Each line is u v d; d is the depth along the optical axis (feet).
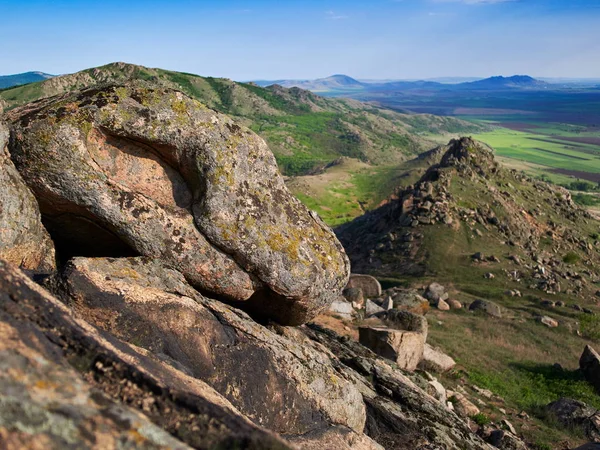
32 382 14.92
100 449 13.85
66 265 29.43
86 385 16.02
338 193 643.04
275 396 34.04
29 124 31.30
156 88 35.65
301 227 39.45
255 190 37.29
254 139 37.86
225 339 33.30
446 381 80.28
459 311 156.15
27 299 20.10
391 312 93.09
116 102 33.83
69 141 31.81
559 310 173.68
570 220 318.65
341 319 94.38
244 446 18.11
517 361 105.91
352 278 142.92
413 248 244.42
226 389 32.30
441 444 43.83
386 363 60.29
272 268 37.37
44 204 33.50
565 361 112.78
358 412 39.52
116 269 31.07
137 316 29.86
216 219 35.53
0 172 29.48
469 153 328.29
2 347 15.88
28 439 13.10
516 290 194.39
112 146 34.42
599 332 146.20
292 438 32.73
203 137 35.47
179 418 18.35
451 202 273.54
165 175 36.50
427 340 107.65
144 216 33.96
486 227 260.83
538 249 256.11
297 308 40.55
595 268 263.08
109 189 33.06
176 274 34.01
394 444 42.42
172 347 30.71
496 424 66.33
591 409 73.20
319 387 36.60
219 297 38.70
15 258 30.60
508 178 338.13
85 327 22.31
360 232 299.79
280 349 35.42
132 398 18.44
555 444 63.87
